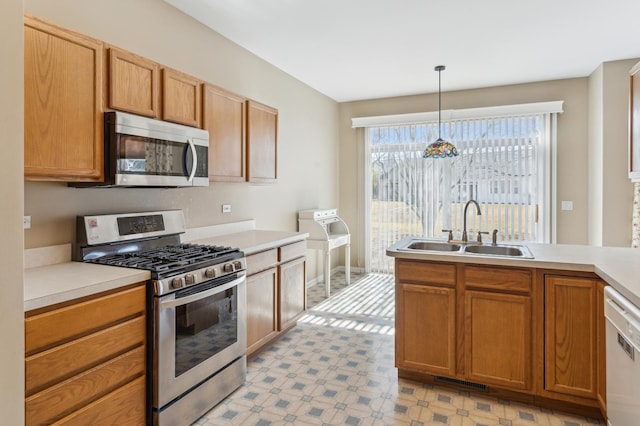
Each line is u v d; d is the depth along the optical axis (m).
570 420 2.12
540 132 4.73
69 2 2.15
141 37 2.60
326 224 4.93
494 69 4.32
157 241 2.59
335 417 2.14
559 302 2.15
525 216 4.80
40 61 1.68
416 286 2.47
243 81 3.69
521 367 2.24
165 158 2.28
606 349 1.85
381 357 2.93
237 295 2.45
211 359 2.21
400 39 3.48
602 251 2.50
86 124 1.89
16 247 0.90
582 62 4.10
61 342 1.50
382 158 5.61
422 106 5.39
